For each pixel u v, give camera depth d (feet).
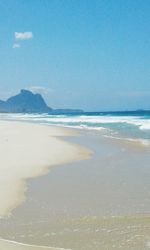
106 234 26.73
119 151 74.38
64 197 38.45
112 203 35.68
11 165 57.72
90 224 29.22
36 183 45.09
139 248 23.98
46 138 101.65
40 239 26.18
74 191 40.91
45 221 30.55
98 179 47.03
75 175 49.88
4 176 49.55
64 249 24.18
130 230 27.37
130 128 143.43
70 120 242.37
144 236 26.02
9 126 152.15
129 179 46.55
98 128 147.13
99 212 32.73
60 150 75.97
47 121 231.30
